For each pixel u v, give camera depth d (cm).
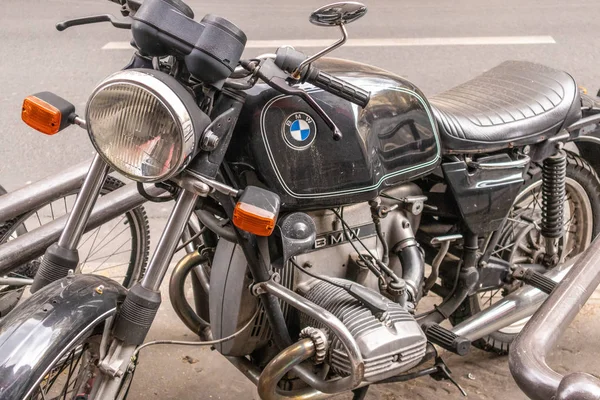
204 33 149
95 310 159
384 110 192
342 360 183
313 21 157
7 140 459
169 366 269
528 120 234
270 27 686
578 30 695
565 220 301
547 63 599
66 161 436
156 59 158
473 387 262
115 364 163
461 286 238
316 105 161
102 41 648
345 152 182
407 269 210
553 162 249
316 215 195
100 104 150
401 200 212
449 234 231
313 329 185
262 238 182
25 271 267
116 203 229
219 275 204
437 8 780
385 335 184
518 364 135
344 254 203
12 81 552
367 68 199
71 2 777
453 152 219
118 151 152
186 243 211
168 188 176
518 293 249
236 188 179
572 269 159
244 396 254
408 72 573
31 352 149
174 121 145
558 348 284
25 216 261
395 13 756
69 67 583
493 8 782
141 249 295
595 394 116
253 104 173
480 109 233
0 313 268
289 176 178
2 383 145
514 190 232
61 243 176
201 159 159
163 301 306
